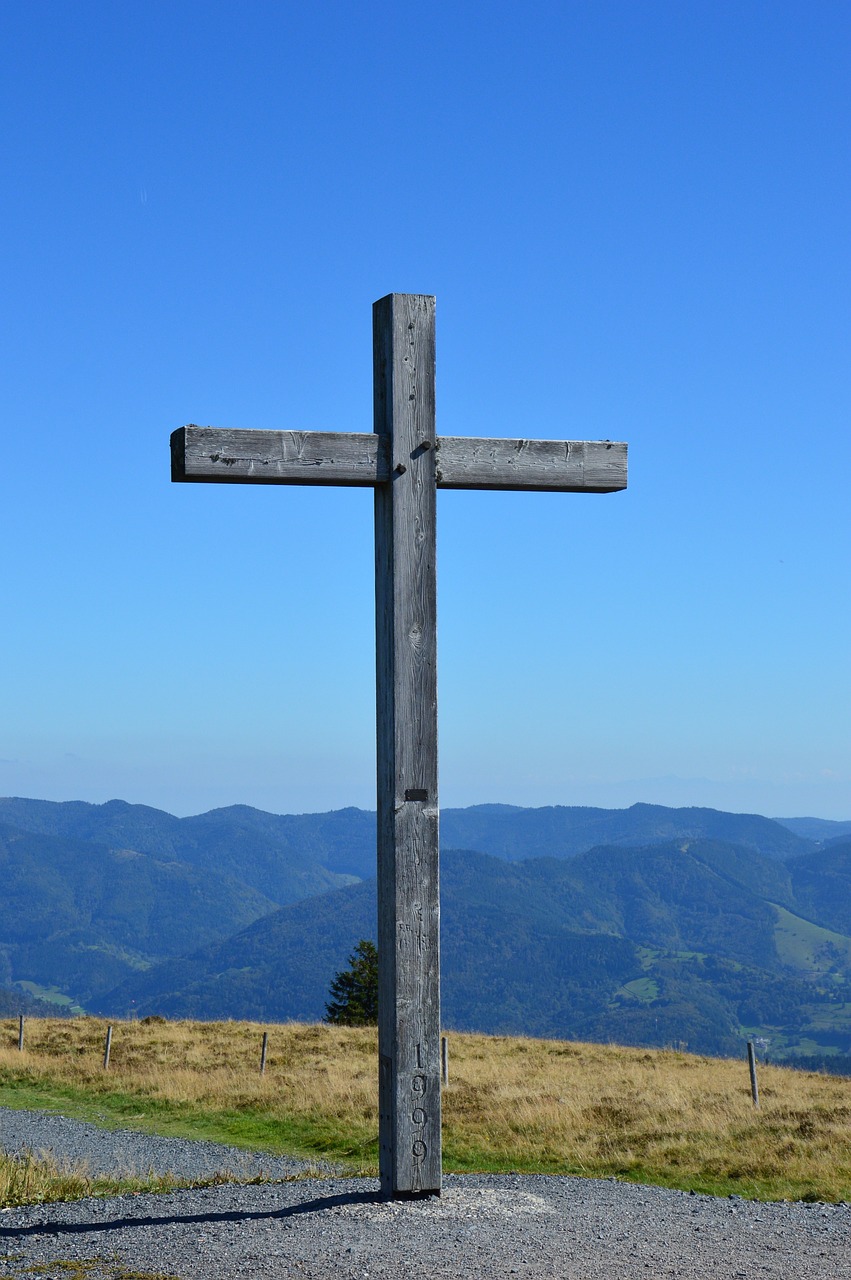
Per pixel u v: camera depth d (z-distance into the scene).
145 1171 13.84
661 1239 6.66
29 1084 22.77
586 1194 8.28
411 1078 7.04
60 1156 15.42
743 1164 13.44
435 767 7.16
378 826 7.26
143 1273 5.79
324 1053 25.97
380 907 7.23
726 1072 24.53
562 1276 5.72
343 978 51.31
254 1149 16.25
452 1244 6.23
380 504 7.32
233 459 7.01
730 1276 5.90
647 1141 15.12
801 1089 20.80
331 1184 8.53
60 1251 6.44
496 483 7.49
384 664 7.23
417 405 7.26
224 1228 6.74
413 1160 7.08
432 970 7.07
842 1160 13.54
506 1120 16.62
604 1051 29.12
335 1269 5.78
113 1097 20.94
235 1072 22.80
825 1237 7.00
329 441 7.15
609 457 7.73
